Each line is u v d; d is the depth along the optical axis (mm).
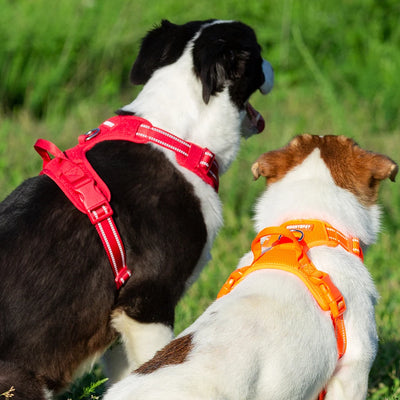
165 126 4629
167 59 4848
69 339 4160
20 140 9852
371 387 5320
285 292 3691
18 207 4281
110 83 12812
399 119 12305
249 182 9023
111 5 13422
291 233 3945
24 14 12852
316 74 11688
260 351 3445
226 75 4723
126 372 4641
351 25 14320
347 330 3857
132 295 4277
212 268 7219
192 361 3348
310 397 3766
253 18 14219
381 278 7305
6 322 4016
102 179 4320
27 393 4055
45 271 4094
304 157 4359
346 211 4168
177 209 4398
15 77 12359
